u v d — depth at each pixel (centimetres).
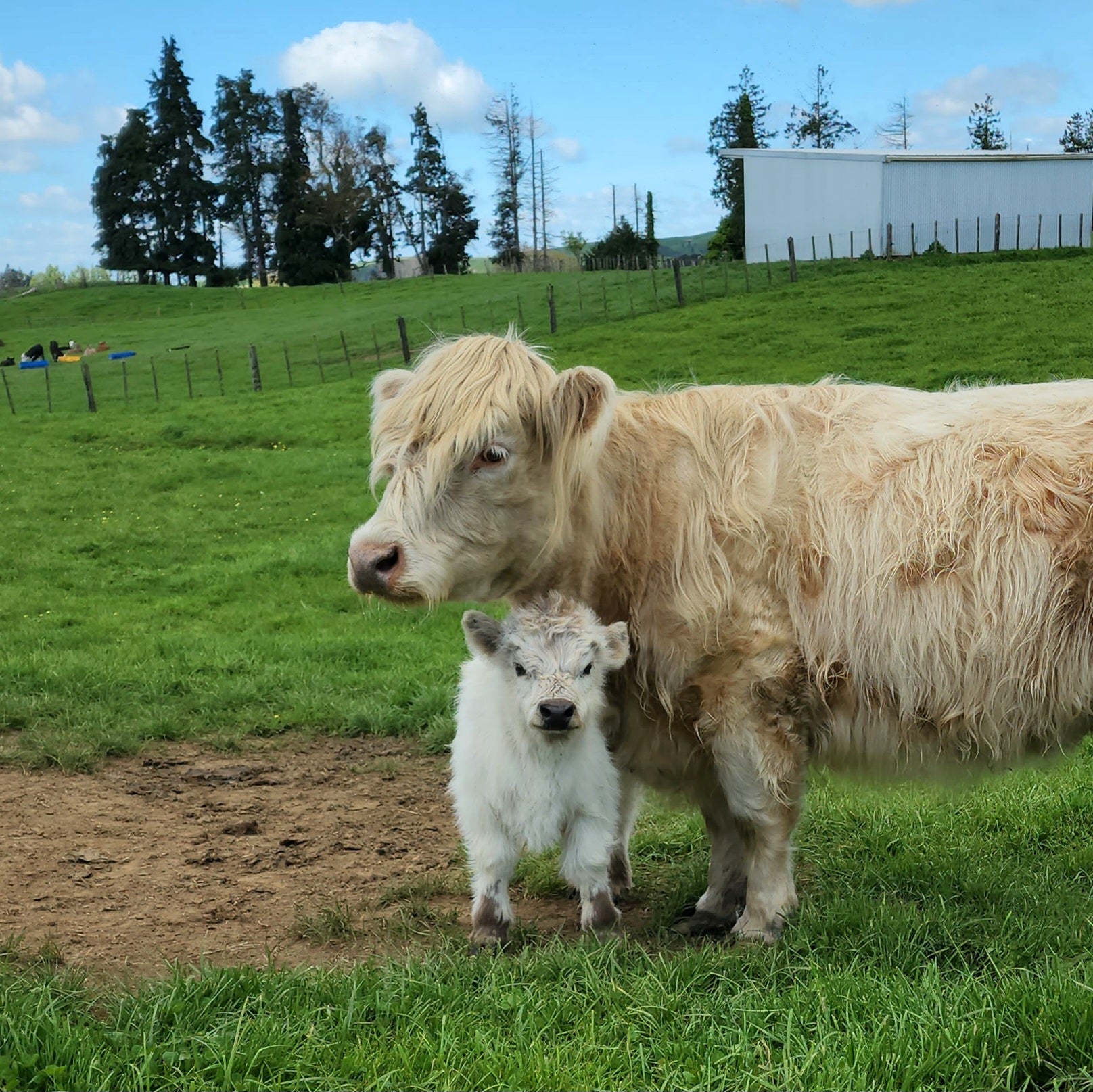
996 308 3284
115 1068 365
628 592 499
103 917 545
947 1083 364
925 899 545
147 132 10438
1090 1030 371
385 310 5362
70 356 5047
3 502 2212
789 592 480
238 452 2681
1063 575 455
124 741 827
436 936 518
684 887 567
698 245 15375
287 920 546
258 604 1452
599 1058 376
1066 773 739
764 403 509
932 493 470
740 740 485
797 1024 396
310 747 858
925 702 472
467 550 459
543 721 454
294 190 10462
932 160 4784
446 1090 356
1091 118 9281
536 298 4738
